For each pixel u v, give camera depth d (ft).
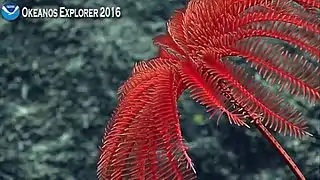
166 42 4.69
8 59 13.94
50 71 13.91
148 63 4.72
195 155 13.56
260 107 4.10
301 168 13.32
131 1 13.97
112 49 13.82
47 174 13.80
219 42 4.18
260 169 13.51
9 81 13.96
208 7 4.38
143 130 4.29
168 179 4.23
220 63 4.22
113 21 13.92
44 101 13.92
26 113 13.85
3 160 13.88
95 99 13.82
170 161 4.18
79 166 13.80
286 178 13.39
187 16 4.52
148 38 13.80
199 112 13.52
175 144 4.12
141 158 4.32
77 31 13.92
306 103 12.89
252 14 4.21
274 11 4.25
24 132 13.89
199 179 13.60
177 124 4.14
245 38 4.17
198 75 4.26
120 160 4.46
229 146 13.57
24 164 13.85
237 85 4.11
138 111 4.36
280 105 4.12
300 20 4.14
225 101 4.18
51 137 13.88
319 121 13.01
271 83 4.11
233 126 13.52
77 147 13.80
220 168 13.60
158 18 13.92
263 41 4.12
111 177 4.54
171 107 4.17
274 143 4.57
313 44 4.11
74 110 13.84
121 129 4.43
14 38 13.99
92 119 13.79
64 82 13.89
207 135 13.58
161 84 4.30
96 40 13.85
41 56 13.96
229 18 4.26
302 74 4.04
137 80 4.60
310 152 13.29
